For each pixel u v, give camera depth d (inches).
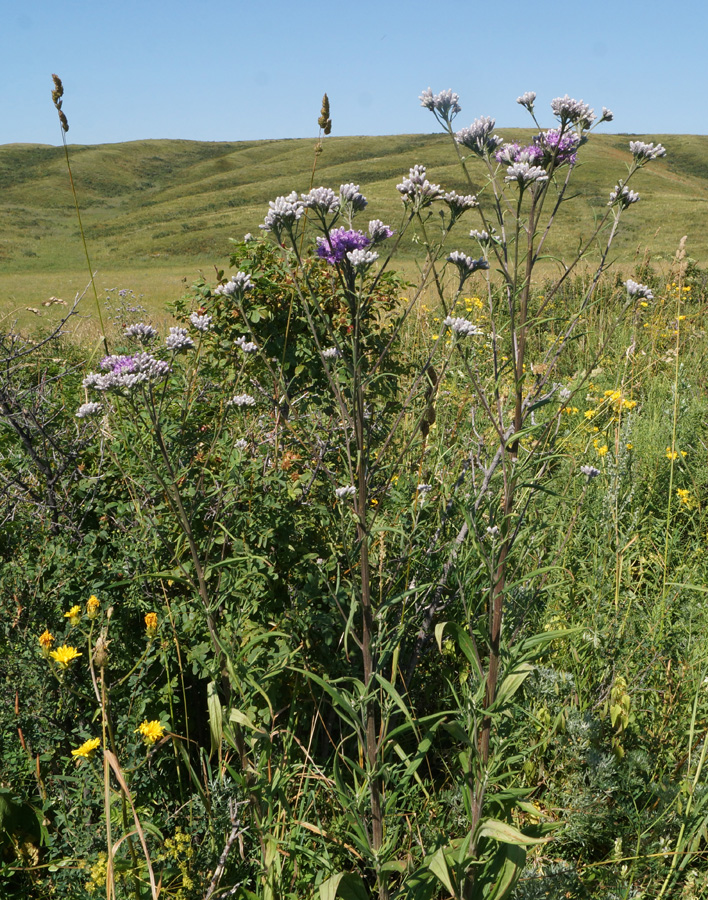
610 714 110.5
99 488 130.1
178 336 105.0
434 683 119.2
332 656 110.9
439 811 101.0
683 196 2463.1
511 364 82.4
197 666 101.4
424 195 84.7
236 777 78.0
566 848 102.2
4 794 95.8
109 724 80.3
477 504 92.3
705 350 313.7
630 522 162.9
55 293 1155.3
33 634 103.0
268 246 182.9
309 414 143.5
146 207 3897.6
